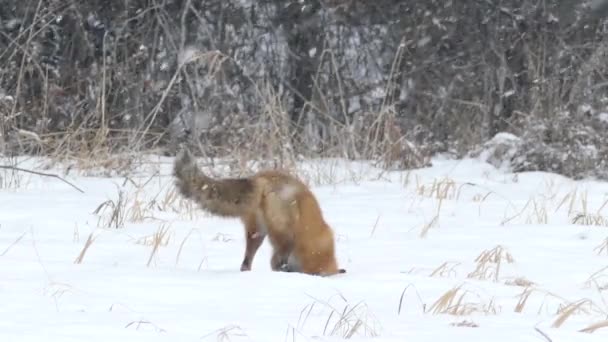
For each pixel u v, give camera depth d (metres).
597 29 22.52
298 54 22.25
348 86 22.09
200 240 10.66
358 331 6.47
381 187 16.09
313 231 8.73
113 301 7.14
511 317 7.18
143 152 17.58
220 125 19.97
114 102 20.00
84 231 10.97
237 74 21.62
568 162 18.62
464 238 11.30
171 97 20.78
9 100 18.66
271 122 17.92
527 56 22.11
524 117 21.03
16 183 15.03
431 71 22.14
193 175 8.34
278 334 6.26
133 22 21.44
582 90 20.91
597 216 12.80
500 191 16.00
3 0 20.92
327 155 18.83
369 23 22.53
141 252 9.74
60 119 20.02
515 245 10.86
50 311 6.71
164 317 6.66
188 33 21.61
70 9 20.92
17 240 9.96
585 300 7.55
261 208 8.61
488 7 22.45
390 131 19.00
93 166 16.59
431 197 14.98
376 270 9.20
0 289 7.41
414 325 6.75
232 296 7.52
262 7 22.22
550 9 22.23
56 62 20.94
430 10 22.30
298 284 8.01
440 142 21.33
